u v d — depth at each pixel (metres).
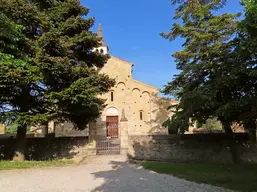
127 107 31.06
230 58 13.15
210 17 16.80
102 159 17.25
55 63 13.76
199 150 17.06
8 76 12.73
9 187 8.82
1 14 12.10
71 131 29.12
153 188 8.56
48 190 8.34
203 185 9.05
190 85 14.93
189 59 17.45
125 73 31.91
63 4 16.12
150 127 30.86
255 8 7.80
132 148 19.09
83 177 10.85
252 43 9.67
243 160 16.06
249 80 11.79
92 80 15.05
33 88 16.48
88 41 16.47
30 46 14.55
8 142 18.62
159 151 18.08
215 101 12.46
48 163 15.55
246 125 13.45
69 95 14.32
